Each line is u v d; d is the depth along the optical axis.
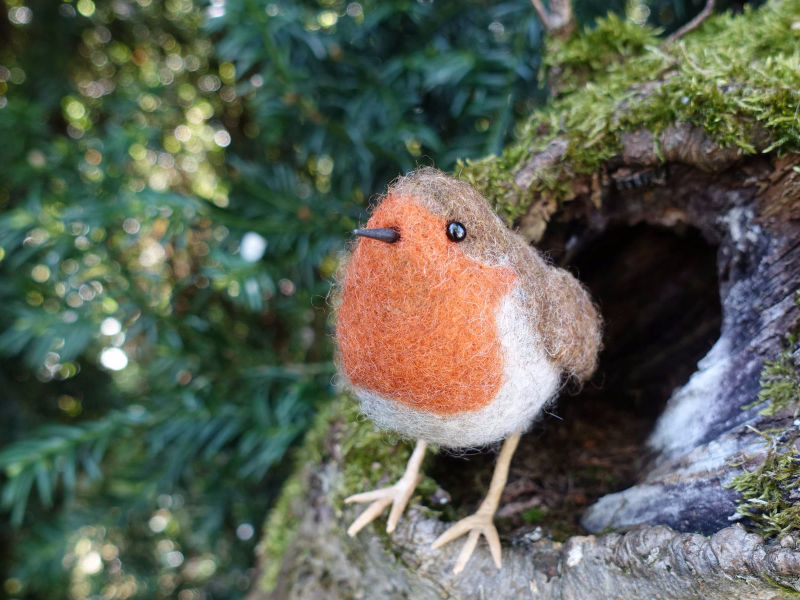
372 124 0.30
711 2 0.22
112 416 0.30
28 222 0.29
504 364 0.15
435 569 0.19
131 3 0.36
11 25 0.37
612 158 0.20
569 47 0.24
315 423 0.26
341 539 0.22
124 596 0.43
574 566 0.18
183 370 0.31
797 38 0.20
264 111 0.28
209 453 0.29
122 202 0.27
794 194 0.17
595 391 0.27
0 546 0.42
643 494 0.19
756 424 0.17
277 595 0.25
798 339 0.17
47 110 0.35
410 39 0.30
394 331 0.15
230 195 0.29
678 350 0.25
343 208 0.29
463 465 0.24
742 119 0.18
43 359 0.32
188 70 0.38
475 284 0.15
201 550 0.39
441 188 0.16
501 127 0.26
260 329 0.34
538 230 0.21
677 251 0.25
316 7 0.30
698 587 0.16
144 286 0.34
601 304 0.26
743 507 0.16
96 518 0.36
